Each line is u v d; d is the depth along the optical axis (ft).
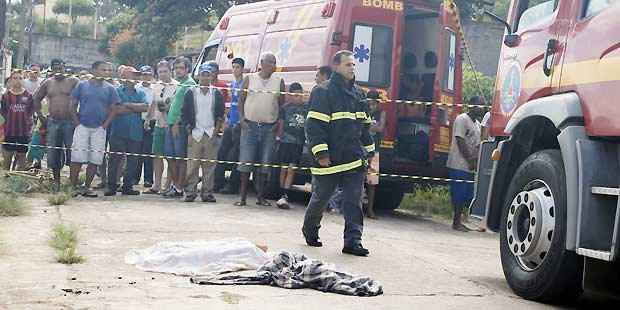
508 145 26.02
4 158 48.44
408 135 44.14
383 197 47.85
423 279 25.64
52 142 42.93
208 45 57.06
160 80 46.34
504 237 24.95
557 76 23.90
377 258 28.99
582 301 24.17
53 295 20.26
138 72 47.93
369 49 42.96
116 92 42.91
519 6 27.30
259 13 51.11
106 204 39.58
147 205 40.04
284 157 42.60
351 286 22.89
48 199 38.81
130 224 33.06
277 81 41.78
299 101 42.52
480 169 27.73
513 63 26.71
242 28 52.70
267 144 41.86
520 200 24.20
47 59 165.37
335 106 29.35
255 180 46.21
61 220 33.12
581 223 21.47
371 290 22.76
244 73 50.70
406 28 46.21
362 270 26.45
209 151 42.96
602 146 21.97
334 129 29.35
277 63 47.09
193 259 24.75
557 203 22.66
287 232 33.60
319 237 32.99
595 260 21.68
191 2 121.08
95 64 42.39
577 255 22.15
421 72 44.98
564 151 22.25
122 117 43.19
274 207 42.70
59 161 43.09
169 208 39.32
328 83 29.68
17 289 20.70
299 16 46.16
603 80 21.68
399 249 31.81
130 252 26.27
